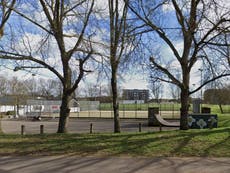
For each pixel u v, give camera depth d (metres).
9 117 59.09
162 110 72.69
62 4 17.88
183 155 12.01
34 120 50.00
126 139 14.82
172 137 14.77
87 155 12.12
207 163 10.66
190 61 17.31
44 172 9.54
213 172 9.41
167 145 13.38
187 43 17.22
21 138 15.88
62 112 18.97
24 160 11.28
